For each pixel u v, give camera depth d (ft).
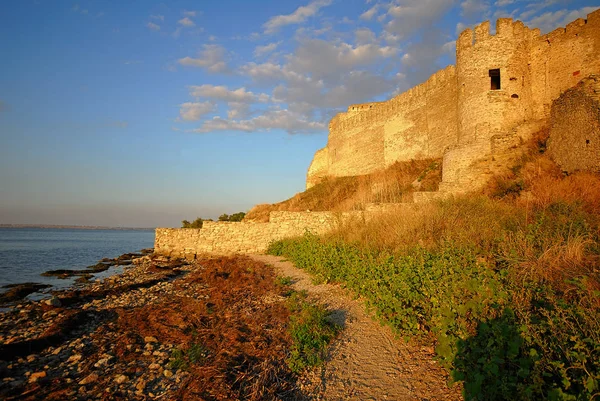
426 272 22.41
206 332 24.52
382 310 22.52
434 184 76.89
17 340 24.75
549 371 12.15
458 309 16.53
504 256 21.85
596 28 64.34
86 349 22.74
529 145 59.41
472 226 30.45
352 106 157.17
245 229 70.90
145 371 19.17
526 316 14.40
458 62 74.33
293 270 46.34
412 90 104.73
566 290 16.11
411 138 104.22
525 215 31.40
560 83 69.26
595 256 19.76
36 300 42.19
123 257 94.58
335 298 30.04
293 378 17.22
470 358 14.23
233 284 40.14
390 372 16.78
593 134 40.75
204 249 72.18
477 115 68.90
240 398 15.62
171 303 34.35
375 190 89.56
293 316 25.21
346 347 20.08
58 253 123.34
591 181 37.93
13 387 17.56
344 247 40.11
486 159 62.75
